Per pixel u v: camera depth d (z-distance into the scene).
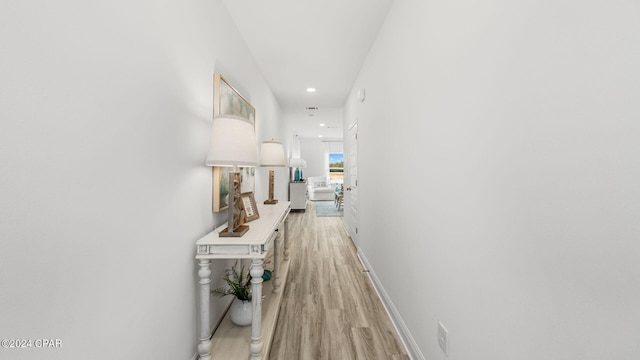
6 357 0.57
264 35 2.41
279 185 4.79
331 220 5.87
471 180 1.00
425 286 1.41
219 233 1.42
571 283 0.61
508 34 0.80
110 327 0.84
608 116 0.53
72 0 0.71
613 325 0.53
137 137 0.97
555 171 0.65
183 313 1.30
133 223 0.95
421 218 1.46
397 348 1.67
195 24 1.44
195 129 1.44
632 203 0.50
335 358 1.57
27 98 0.60
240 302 1.73
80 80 0.73
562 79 0.63
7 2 0.57
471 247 1.00
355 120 3.67
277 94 4.35
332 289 2.50
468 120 1.02
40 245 0.63
